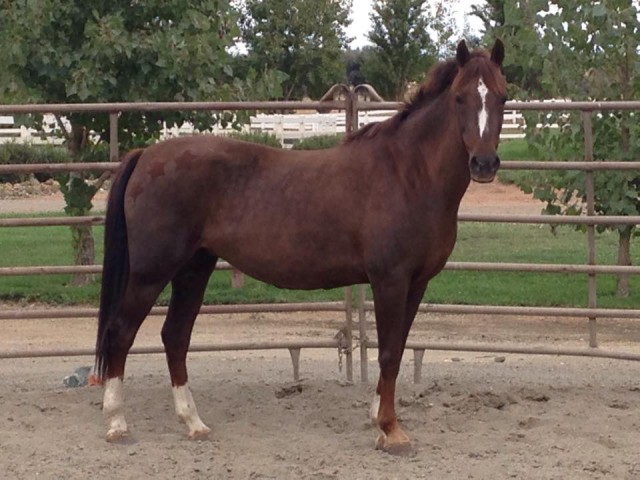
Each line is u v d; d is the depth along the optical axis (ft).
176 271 19.07
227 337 30.25
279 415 21.03
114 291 19.10
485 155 16.38
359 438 19.21
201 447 18.67
